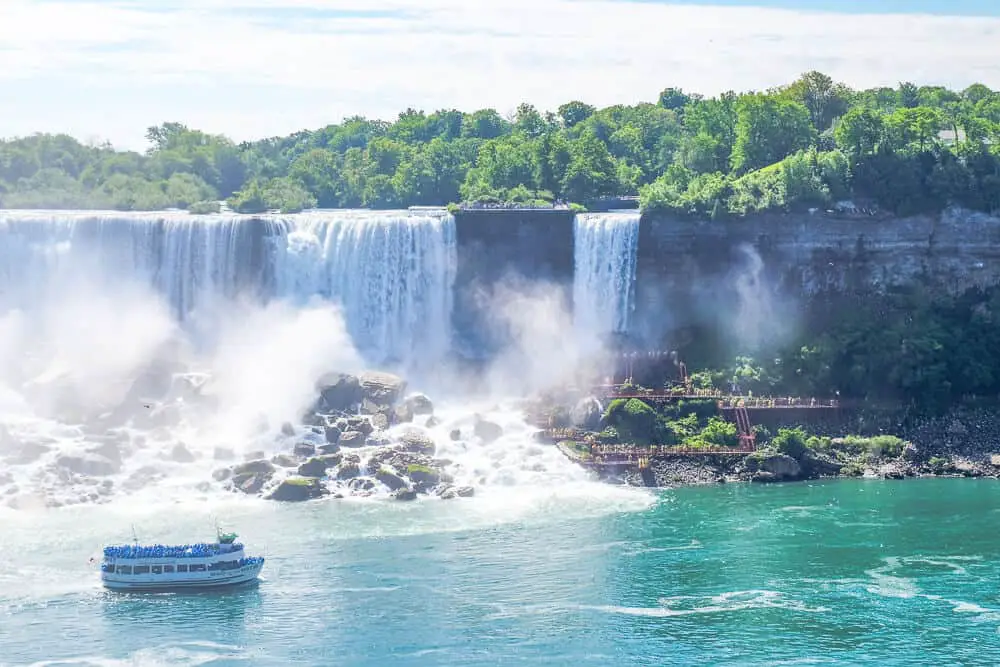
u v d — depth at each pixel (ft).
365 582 542.16
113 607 520.42
